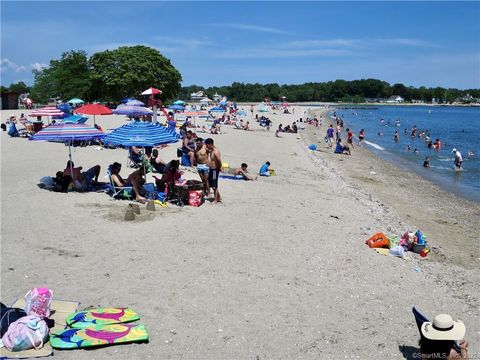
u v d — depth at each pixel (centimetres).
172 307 827
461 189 2548
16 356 656
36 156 2469
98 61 8169
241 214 1456
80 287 886
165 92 8462
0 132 3781
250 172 2352
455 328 671
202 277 958
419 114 14150
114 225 1264
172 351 697
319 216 1528
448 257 1298
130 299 848
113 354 681
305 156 3281
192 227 1286
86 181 1667
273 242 1208
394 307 903
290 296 902
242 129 5194
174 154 2694
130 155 2159
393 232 1435
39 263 989
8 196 1540
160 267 998
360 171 2928
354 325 816
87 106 2762
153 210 1412
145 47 8262
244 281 953
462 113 15575
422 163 3538
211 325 776
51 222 1269
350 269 1073
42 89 9531
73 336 707
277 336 758
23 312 733
